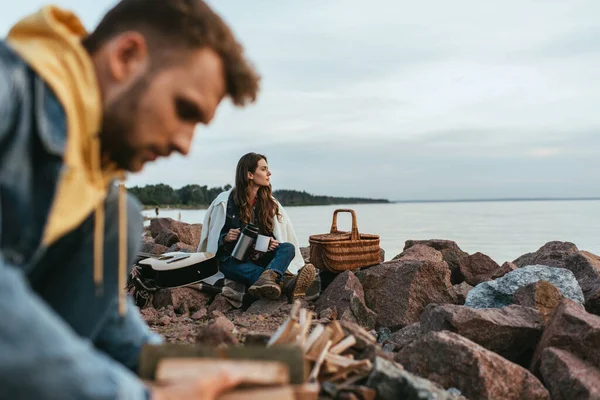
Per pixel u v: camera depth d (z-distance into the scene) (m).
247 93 1.67
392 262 6.21
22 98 1.34
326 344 2.91
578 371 3.47
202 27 1.53
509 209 132.38
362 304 5.57
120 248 1.87
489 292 5.52
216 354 1.86
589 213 88.69
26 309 1.19
